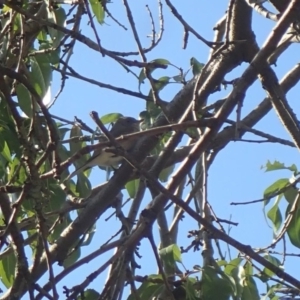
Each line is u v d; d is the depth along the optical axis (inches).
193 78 191.2
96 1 189.6
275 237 185.5
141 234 160.4
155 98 163.8
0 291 157.2
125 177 183.3
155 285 161.6
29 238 176.4
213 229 141.1
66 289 152.6
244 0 181.3
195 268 163.0
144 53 162.7
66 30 156.9
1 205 152.6
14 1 159.3
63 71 176.2
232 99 152.8
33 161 139.9
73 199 195.6
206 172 189.8
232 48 181.9
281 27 152.0
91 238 194.1
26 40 177.9
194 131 206.7
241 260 171.9
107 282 161.2
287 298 164.7
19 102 169.9
